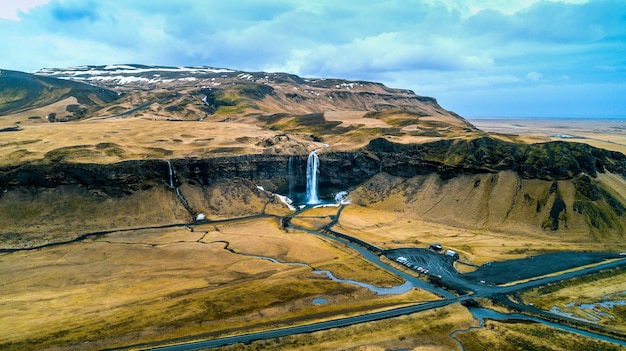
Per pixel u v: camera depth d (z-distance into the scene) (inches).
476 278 5693.9
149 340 4156.0
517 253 6638.8
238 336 4212.6
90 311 4690.0
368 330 4308.6
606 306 4884.4
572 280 5575.8
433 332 4291.3
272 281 5561.0
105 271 5890.8
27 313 4640.8
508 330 4293.8
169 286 5403.5
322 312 4722.0
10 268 5910.4
